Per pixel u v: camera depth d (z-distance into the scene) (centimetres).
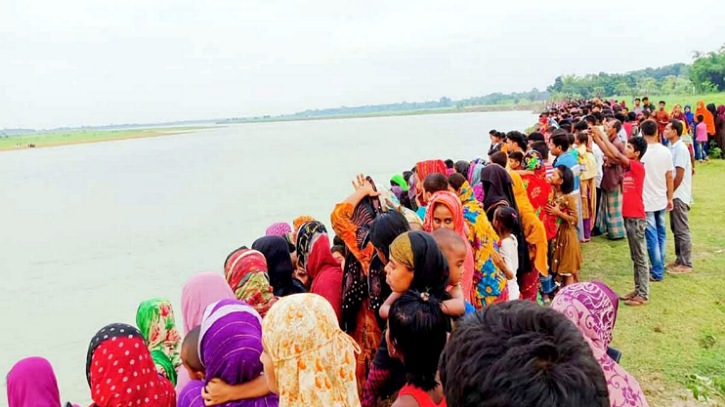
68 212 2169
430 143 4969
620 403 229
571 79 10319
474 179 702
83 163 6006
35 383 291
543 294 664
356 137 8019
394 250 289
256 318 276
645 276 612
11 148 12688
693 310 585
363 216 424
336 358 229
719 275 685
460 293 335
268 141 9144
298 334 222
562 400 114
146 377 274
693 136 1647
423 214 574
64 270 1184
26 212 2241
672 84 8650
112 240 1509
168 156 6347
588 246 866
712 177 1355
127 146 11125
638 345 516
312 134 11044
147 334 363
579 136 864
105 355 266
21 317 880
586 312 244
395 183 832
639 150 600
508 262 495
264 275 382
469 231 454
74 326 835
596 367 124
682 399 423
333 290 425
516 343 124
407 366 237
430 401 232
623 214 618
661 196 664
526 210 564
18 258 1333
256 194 2316
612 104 2556
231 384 250
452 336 140
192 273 1104
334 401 224
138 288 1012
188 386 276
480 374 123
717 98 4631
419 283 286
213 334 259
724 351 490
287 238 541
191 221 1745
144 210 2081
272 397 259
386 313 331
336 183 2506
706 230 890
